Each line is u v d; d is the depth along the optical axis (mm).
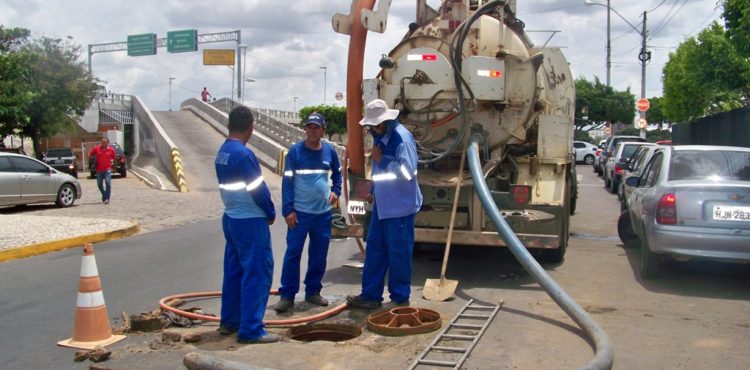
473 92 8273
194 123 45844
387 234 6711
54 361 5395
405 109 8633
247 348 5559
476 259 9891
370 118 6594
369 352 5422
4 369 5207
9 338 6039
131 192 22531
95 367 5168
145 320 6168
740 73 20031
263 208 5719
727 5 15383
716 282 8344
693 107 30922
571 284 8227
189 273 9078
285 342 5762
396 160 6605
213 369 4738
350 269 9258
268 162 30547
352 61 8352
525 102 8664
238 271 5898
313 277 7023
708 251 7586
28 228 12750
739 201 7535
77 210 17172
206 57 70750
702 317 6715
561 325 6320
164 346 5645
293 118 69688
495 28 8719
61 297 7668
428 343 5668
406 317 6219
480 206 8219
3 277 8836
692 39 26578
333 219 8625
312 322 6266
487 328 6199
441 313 6734
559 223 8562
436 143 8828
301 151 6719
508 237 7406
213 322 6402
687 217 7672
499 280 8438
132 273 9078
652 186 8656
